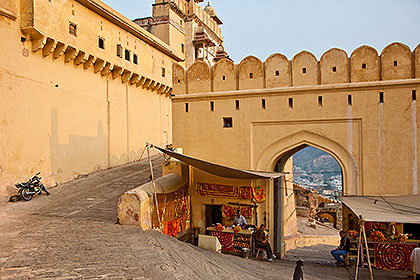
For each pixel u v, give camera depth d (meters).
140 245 5.47
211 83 10.81
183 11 25.27
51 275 4.12
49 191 11.25
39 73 11.71
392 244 8.02
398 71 8.98
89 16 14.02
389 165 8.97
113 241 5.66
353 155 9.27
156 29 22.88
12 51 10.54
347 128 9.34
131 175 13.45
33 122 11.33
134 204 6.82
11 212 8.30
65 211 8.17
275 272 6.97
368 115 9.14
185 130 10.94
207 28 28.83
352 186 9.26
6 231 6.32
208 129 10.69
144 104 19.47
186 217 10.31
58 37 12.02
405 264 7.92
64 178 12.78
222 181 10.31
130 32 17.27
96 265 4.50
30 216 7.75
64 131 12.94
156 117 20.83
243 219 9.65
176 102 11.09
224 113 10.52
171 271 4.38
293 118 9.79
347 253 8.48
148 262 4.66
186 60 25.50
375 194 9.04
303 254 11.91
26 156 10.94
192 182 10.73
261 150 10.17
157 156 19.72
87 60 14.13
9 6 10.39
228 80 10.55
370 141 9.12
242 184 10.07
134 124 18.31
